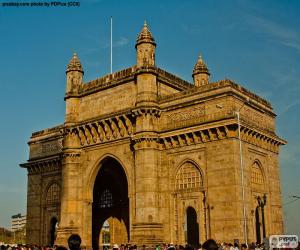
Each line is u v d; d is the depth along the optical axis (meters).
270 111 61.00
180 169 55.25
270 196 57.19
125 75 61.62
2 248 49.22
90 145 64.06
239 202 49.84
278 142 60.88
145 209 54.12
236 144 51.38
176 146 55.81
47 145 78.69
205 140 53.25
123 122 60.41
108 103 63.28
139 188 55.19
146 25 60.91
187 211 57.69
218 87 53.19
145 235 53.06
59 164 75.50
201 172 52.94
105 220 72.81
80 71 69.00
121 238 69.38
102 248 72.56
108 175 71.06
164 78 61.06
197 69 71.94
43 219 76.31
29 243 77.19
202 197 52.59
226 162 50.94
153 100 57.59
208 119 53.25
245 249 41.84
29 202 79.44
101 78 65.19
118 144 60.62
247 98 55.84
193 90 55.44
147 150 55.84
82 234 62.50
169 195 55.25
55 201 75.06
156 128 57.22
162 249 49.81
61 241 61.72
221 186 50.84
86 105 66.38
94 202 73.81
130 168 58.47
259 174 56.16
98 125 63.03
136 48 60.66
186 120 55.22
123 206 69.44
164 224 54.88
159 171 56.38
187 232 60.66
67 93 67.56
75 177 64.81
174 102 56.94
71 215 63.22
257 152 55.91
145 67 58.53
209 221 51.06
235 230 48.88
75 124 65.69
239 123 50.56
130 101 60.31
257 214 55.06
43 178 78.12
